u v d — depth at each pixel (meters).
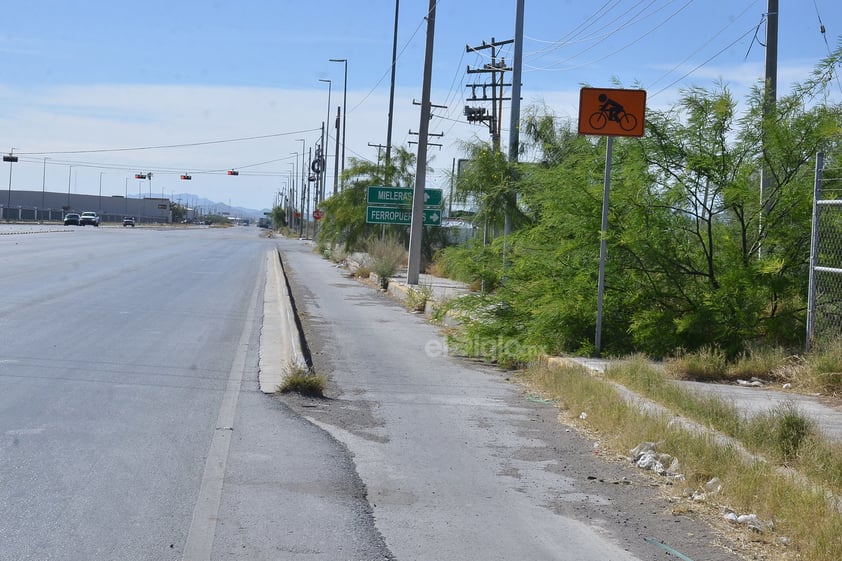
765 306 13.28
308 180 103.69
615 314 14.06
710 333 13.23
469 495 6.96
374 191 34.47
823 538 5.62
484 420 9.77
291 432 8.72
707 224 14.16
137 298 21.83
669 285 14.14
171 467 7.29
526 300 14.67
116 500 6.38
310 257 53.56
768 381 11.81
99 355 12.80
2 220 109.81
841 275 12.53
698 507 6.77
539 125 24.59
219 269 36.03
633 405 9.33
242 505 6.39
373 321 19.48
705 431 8.28
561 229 14.79
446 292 24.31
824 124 13.19
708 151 13.92
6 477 6.82
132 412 9.25
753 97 13.93
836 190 12.64
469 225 25.02
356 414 9.78
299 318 18.42
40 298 20.19
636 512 6.67
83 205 194.25
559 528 6.24
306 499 6.62
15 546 5.41
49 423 8.59
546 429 9.43
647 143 14.17
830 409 9.98
